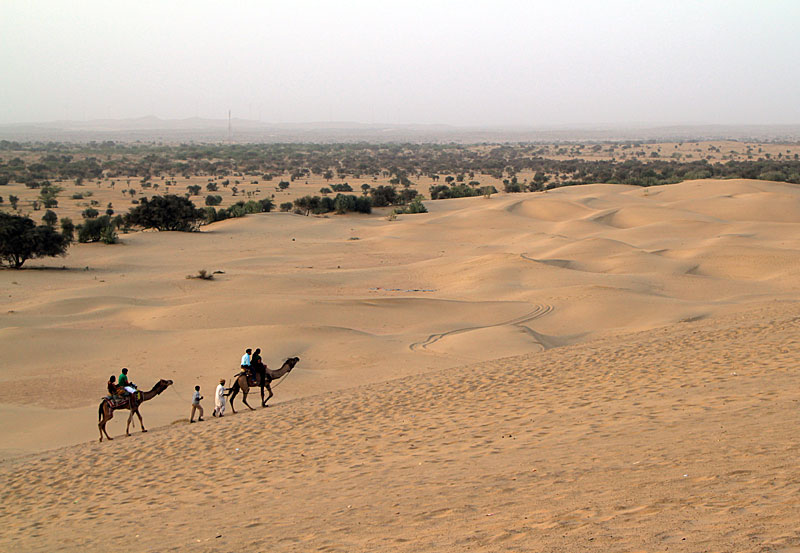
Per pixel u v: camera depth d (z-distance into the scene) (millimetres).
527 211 104938
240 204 117500
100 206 123438
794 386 12148
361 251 78812
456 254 73875
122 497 11891
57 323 40000
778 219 94562
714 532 5504
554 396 14969
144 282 55438
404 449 12039
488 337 34094
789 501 5969
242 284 55312
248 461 13164
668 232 81750
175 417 22297
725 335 19969
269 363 29672
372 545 6852
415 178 194500
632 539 5656
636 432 10438
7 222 64625
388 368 28953
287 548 7281
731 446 8523
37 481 14367
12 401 25234
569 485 7934
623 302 42438
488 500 7871
